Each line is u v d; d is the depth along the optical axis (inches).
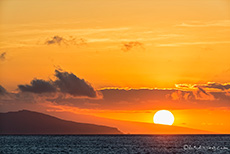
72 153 6722.4
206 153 6727.4
